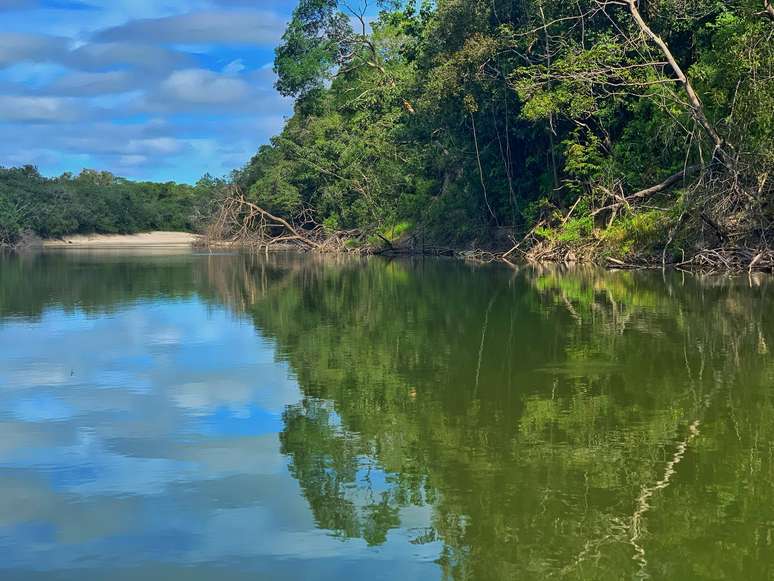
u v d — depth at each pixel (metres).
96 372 10.89
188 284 27.31
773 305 16.30
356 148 53.59
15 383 10.17
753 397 8.66
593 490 5.95
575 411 8.27
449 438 7.39
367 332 14.44
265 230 64.44
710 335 12.70
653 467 6.45
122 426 7.99
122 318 17.23
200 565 4.80
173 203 119.19
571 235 32.28
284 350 12.58
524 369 10.49
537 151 37.84
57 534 5.29
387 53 57.28
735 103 23.41
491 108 35.66
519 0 34.38
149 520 5.50
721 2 28.20
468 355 11.66
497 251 38.97
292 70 55.94
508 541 5.10
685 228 26.55
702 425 7.65
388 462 6.69
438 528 5.32
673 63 25.89
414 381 9.98
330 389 9.60
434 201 45.72
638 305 16.95
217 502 5.81
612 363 10.70
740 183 24.12
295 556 4.92
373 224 51.22
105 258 50.31
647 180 30.47
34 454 7.05
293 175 61.34
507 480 6.21
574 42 31.25
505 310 16.91
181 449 7.16
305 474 6.42
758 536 5.11
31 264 42.72
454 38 35.84
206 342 13.56
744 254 24.34
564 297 19.23
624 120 34.00
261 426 7.94
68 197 96.12
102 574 4.70
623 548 4.95
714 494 5.84
